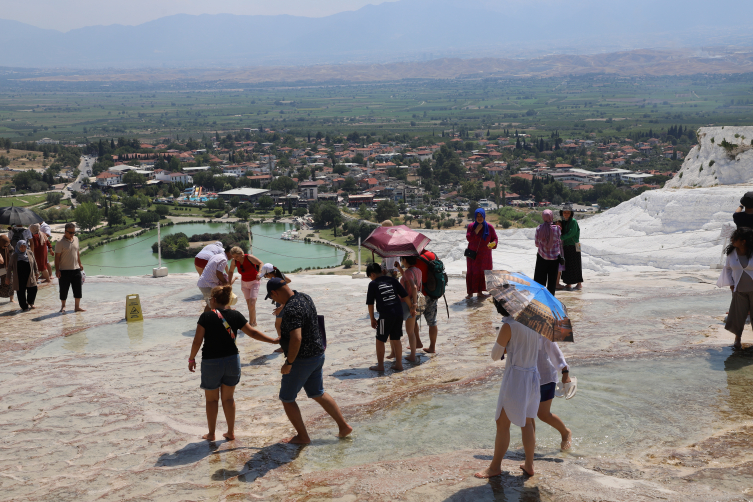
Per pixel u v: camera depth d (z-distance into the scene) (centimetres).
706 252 1972
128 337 1156
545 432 630
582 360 856
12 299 1509
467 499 480
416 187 18325
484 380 809
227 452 628
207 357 654
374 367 923
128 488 547
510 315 514
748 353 848
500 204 15700
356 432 663
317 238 12200
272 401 802
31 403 804
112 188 18462
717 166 2802
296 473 564
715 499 449
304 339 634
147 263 9769
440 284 967
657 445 572
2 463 617
